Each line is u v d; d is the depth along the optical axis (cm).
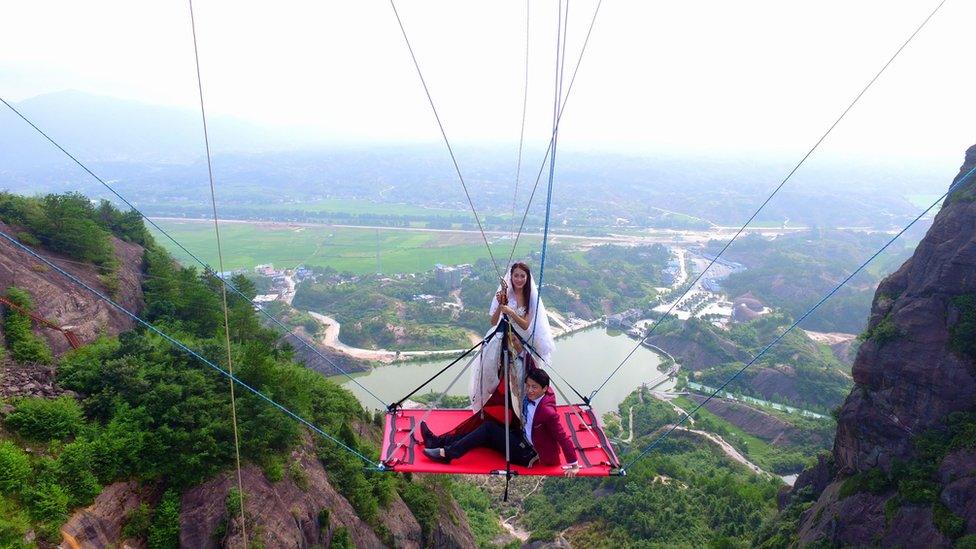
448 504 5731
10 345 3322
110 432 3067
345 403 5388
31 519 2588
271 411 3656
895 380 5272
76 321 3956
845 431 5678
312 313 17900
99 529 2800
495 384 1138
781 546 5847
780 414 12162
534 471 1105
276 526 3250
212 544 3058
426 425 1231
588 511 7831
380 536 4125
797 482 6606
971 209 5381
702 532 7094
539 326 1153
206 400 3469
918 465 4850
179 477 3169
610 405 12862
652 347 16562
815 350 15925
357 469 4281
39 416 2970
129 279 5122
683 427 11350
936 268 5353
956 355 4981
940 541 4328
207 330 5488
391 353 14662
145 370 3475
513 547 6831
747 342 16225
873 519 4947
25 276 3834
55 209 4619
